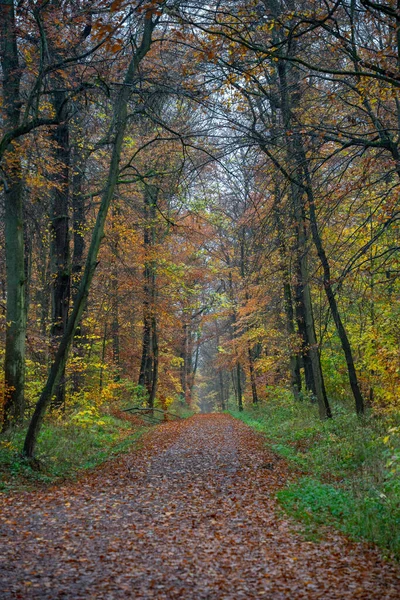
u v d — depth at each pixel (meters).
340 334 15.92
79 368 19.28
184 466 12.86
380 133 9.88
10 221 14.44
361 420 15.24
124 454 14.62
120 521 7.73
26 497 9.05
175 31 9.79
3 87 13.84
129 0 7.58
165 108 16.91
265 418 26.14
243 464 12.93
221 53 9.84
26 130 12.17
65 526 7.33
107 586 5.20
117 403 25.58
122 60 13.29
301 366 29.36
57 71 12.77
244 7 9.16
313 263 18.41
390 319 14.53
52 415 17.25
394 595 5.12
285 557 6.21
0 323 16.81
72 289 22.09
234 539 6.91
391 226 11.72
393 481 8.96
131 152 20.92
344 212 14.66
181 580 5.45
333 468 11.85
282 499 8.96
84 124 17.75
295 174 12.44
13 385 14.16
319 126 9.91
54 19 12.07
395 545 6.53
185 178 13.40
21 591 4.97
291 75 13.70
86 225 22.06
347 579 5.54
